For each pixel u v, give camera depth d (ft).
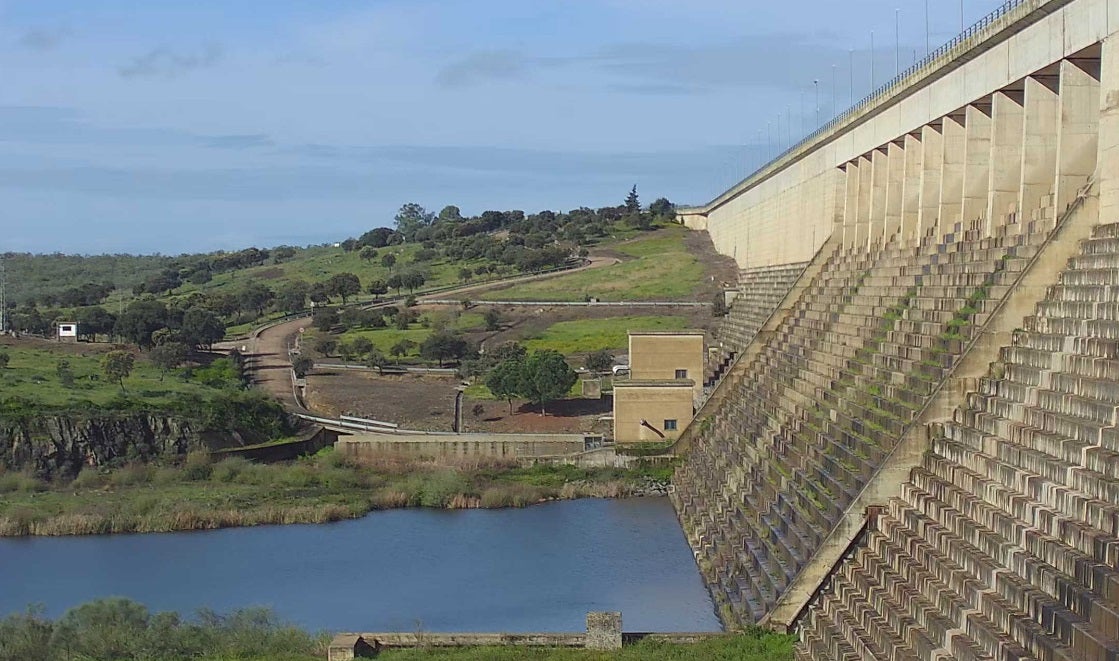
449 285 653.71
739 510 213.25
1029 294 158.40
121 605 177.88
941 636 114.52
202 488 303.27
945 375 162.30
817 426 207.62
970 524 127.54
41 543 258.57
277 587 216.74
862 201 302.25
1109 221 157.79
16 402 335.06
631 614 190.08
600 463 319.27
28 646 164.14
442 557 237.04
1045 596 105.60
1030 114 191.42
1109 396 123.75
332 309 581.12
